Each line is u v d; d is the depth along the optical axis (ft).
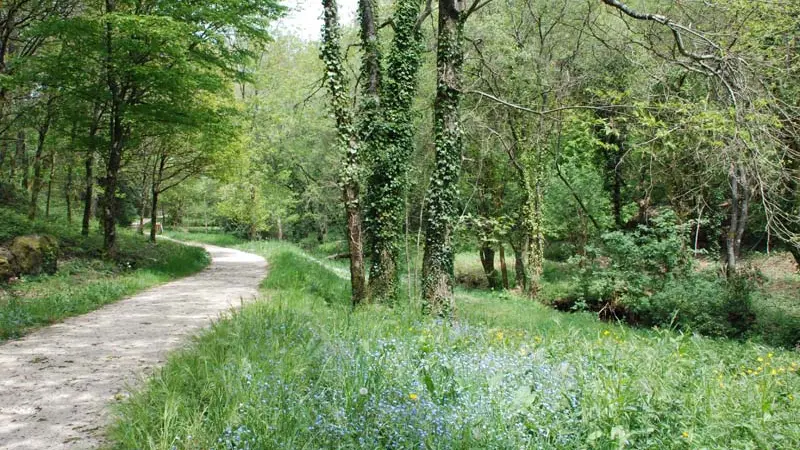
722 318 51.42
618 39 50.08
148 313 34.76
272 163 119.03
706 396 16.16
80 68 51.47
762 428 13.99
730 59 27.63
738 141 26.58
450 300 34.37
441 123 35.14
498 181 77.56
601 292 59.67
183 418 13.61
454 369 17.08
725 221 77.00
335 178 103.40
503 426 13.28
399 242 45.11
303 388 15.29
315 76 107.55
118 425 14.39
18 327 28.96
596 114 52.60
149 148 83.97
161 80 52.42
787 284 64.80
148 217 212.23
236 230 159.02
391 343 19.66
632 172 67.46
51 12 57.36
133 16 46.11
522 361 18.28
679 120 31.40
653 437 13.34
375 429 12.99
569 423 13.61
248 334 21.48
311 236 146.72
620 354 20.25
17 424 16.03
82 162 72.84
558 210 73.20
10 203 72.74
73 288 41.52
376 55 44.86
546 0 63.67
